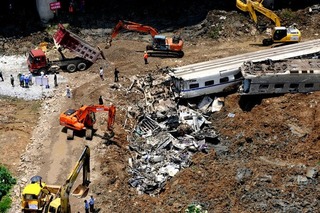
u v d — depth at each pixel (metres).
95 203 84.81
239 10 142.00
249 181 86.75
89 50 123.38
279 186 84.50
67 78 121.44
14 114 109.56
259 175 87.50
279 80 104.81
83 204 84.44
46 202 80.69
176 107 109.06
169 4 146.00
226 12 141.50
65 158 95.38
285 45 126.56
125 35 140.00
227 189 85.69
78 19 142.38
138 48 133.62
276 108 103.75
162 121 106.31
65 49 132.50
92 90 115.62
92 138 100.44
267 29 138.75
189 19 142.00
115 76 118.56
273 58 112.44
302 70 104.56
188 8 144.62
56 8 140.50
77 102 111.94
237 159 95.75
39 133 102.94
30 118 108.38
